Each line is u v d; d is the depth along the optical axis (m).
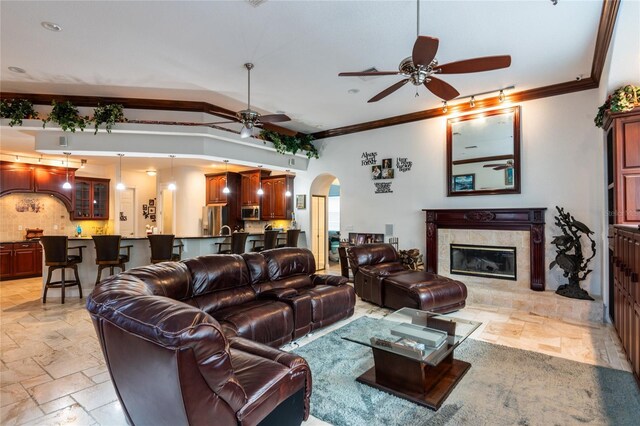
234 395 1.59
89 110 5.21
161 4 2.86
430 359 2.40
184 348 1.38
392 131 6.46
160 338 1.40
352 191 7.01
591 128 4.61
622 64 3.32
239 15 3.04
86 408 2.39
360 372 2.92
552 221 4.88
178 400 1.44
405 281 4.49
